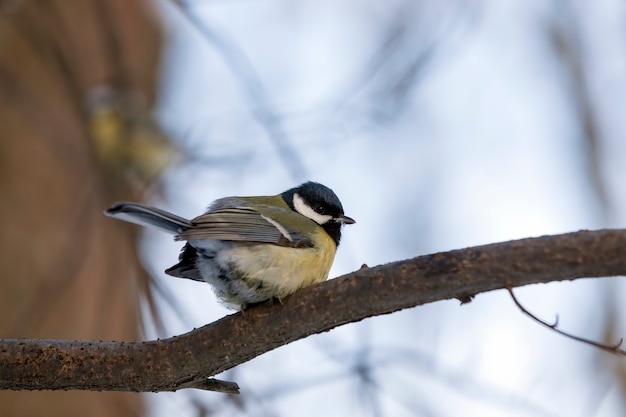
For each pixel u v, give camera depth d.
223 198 8.83
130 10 15.23
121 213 7.39
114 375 6.50
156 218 7.44
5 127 12.06
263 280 7.32
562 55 16.09
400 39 13.44
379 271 5.97
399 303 5.94
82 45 13.59
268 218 7.57
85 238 11.66
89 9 13.70
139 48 15.34
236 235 7.32
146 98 15.17
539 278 5.48
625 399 12.73
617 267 5.26
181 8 11.23
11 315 11.20
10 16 11.83
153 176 13.34
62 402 11.20
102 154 12.86
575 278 5.43
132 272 11.01
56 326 11.31
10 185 11.79
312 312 6.21
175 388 6.65
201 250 7.51
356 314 6.11
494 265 5.54
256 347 6.43
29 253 11.54
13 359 6.45
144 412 11.85
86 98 12.80
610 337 13.70
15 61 12.32
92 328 11.62
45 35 12.02
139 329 10.29
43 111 12.26
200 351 6.44
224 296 7.48
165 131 13.73
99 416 11.40
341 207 8.92
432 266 5.74
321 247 7.64
